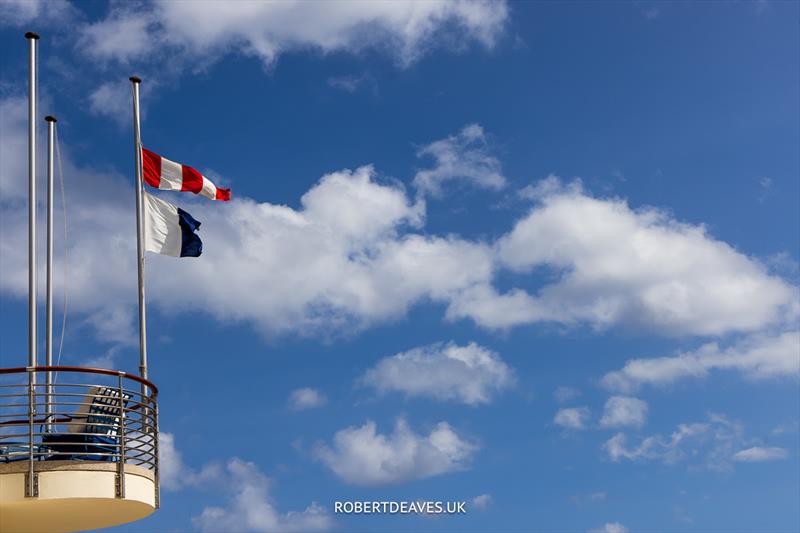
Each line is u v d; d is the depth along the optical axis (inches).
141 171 1446.9
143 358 1373.0
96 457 1087.0
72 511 1106.7
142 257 1413.6
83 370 1076.5
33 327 1349.7
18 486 1035.3
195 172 1503.4
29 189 1384.1
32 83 1411.2
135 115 1461.6
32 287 1359.5
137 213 1429.6
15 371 1053.8
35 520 1119.0
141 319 1385.3
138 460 1125.7
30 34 1421.0
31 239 1371.8
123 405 1099.9
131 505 1107.9
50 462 1047.0
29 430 1047.0
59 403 1070.4
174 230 1454.2
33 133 1400.1
